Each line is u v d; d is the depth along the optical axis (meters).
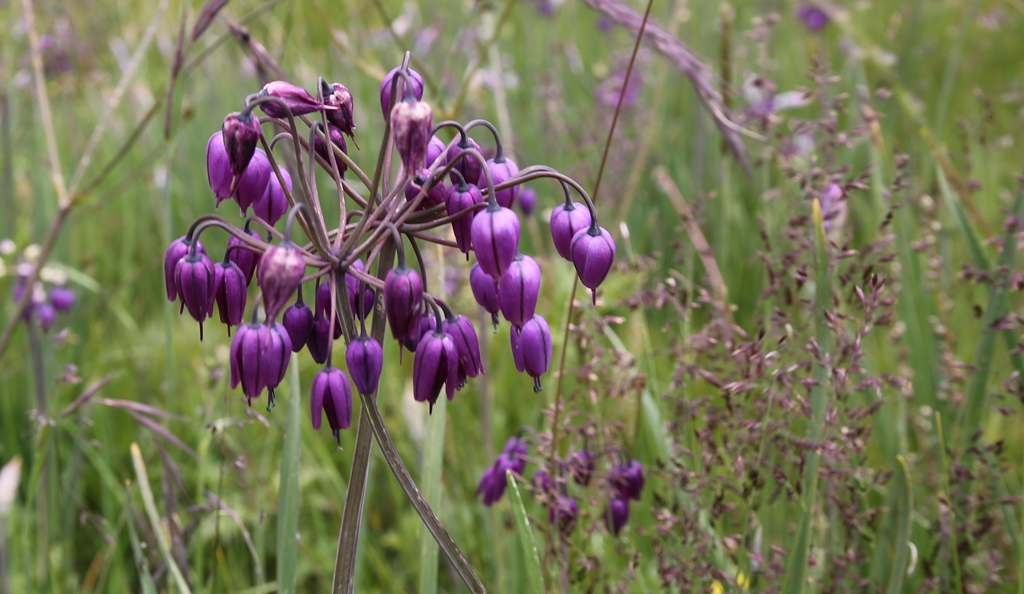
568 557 0.47
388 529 0.62
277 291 0.34
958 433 0.49
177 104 0.48
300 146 0.36
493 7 0.60
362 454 0.37
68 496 0.58
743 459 0.45
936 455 0.51
